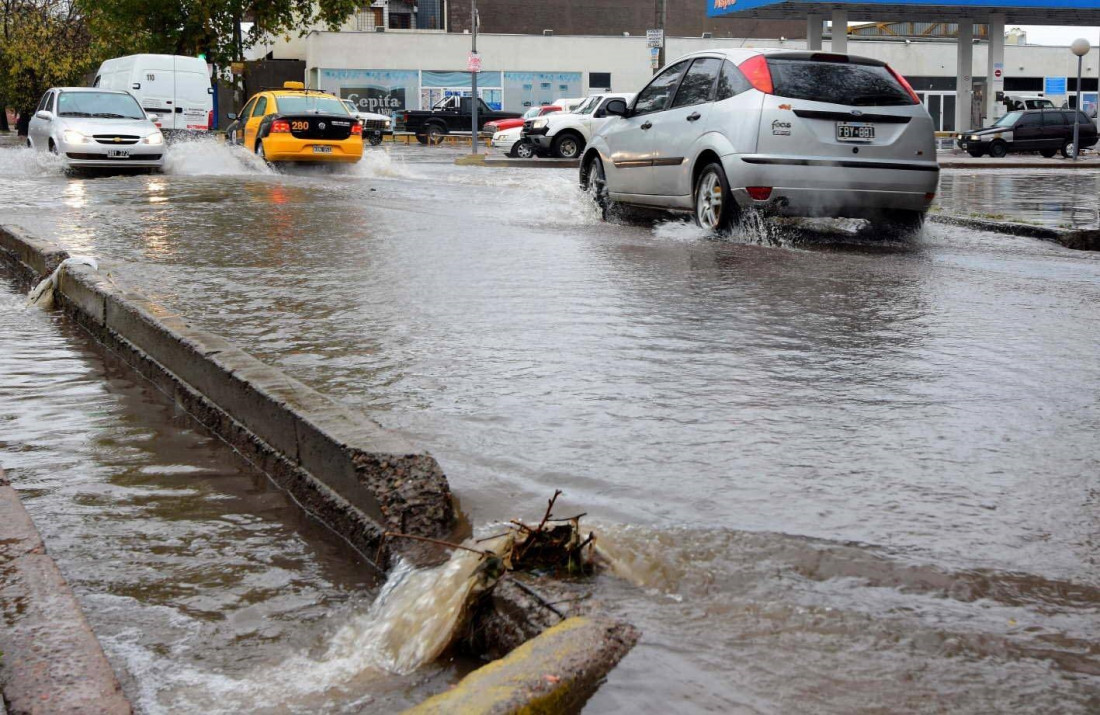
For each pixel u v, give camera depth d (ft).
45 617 8.19
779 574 9.04
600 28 214.07
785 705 7.00
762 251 29.81
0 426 14.39
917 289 23.53
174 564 9.90
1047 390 15.08
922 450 12.42
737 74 32.60
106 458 13.07
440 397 14.58
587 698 6.99
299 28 193.16
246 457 13.04
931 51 192.65
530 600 8.25
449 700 6.64
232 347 15.19
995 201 49.55
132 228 34.37
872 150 31.60
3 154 79.10
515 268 25.88
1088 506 10.73
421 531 9.87
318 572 9.76
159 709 7.36
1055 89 200.64
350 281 24.12
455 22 208.33
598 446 12.51
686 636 7.86
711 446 12.53
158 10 131.95
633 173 37.04
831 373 15.96
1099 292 23.30
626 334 18.57
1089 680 7.43
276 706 7.39
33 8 182.29
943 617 8.34
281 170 69.36
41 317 22.45
